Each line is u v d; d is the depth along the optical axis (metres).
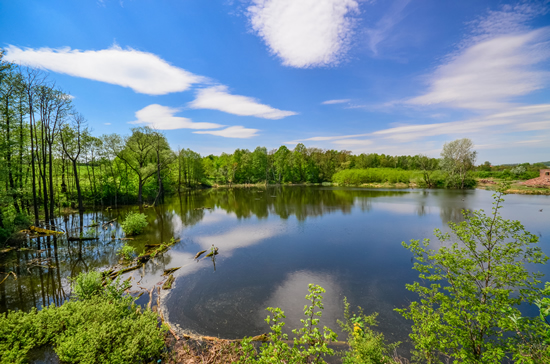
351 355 7.55
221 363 7.78
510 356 7.52
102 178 40.81
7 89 19.84
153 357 7.96
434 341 6.08
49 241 20.64
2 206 21.14
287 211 35.03
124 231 23.66
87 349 6.77
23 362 6.93
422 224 26.31
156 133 42.50
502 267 5.55
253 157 95.88
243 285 13.52
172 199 50.22
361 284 13.60
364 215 31.30
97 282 10.77
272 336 5.23
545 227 24.05
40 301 11.70
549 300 3.79
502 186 5.93
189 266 16.12
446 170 67.88
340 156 112.88
